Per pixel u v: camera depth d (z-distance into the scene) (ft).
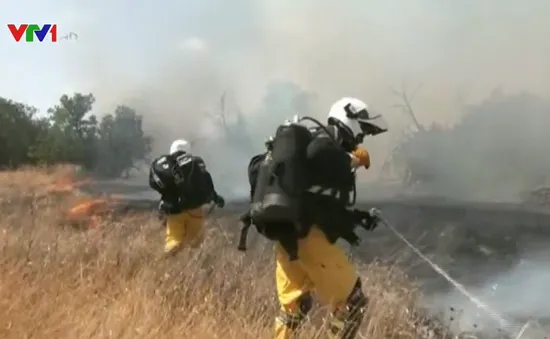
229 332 13.89
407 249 26.81
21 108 85.46
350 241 13.66
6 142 82.48
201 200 24.36
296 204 13.06
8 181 54.29
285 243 13.28
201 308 15.08
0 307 13.26
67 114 82.38
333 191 13.28
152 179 24.40
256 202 13.46
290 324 13.85
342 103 13.94
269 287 17.71
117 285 16.65
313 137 13.47
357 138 13.92
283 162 13.12
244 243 14.56
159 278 17.47
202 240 24.40
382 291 17.30
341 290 13.38
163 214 25.48
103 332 12.62
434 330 16.10
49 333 12.45
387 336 14.89
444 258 25.86
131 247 21.30
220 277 18.13
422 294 19.85
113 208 36.37
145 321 13.23
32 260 18.16
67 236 24.48
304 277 13.96
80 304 14.75
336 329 13.32
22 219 28.86
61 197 39.73
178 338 13.09
